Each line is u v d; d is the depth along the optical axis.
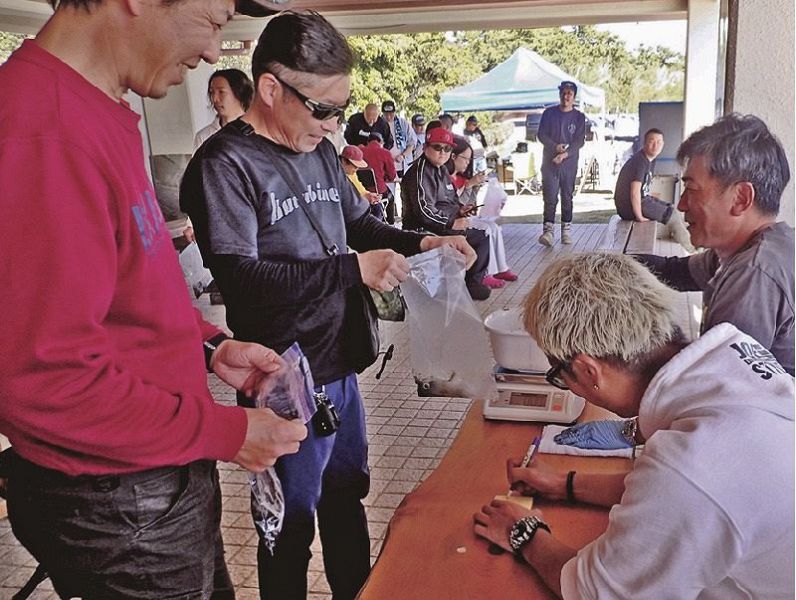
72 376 0.88
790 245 1.52
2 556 2.60
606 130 16.52
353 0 5.95
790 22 1.96
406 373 4.34
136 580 1.09
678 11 6.30
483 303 5.82
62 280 0.85
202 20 0.99
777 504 0.88
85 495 1.02
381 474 3.11
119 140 0.97
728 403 0.95
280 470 1.68
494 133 19.53
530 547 1.14
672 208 6.27
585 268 1.08
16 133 0.85
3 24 5.40
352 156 7.00
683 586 0.90
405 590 1.11
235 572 2.46
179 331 1.10
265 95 1.57
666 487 0.89
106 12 0.94
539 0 6.03
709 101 6.28
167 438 0.98
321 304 1.70
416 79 20.41
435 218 5.27
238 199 1.57
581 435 1.56
